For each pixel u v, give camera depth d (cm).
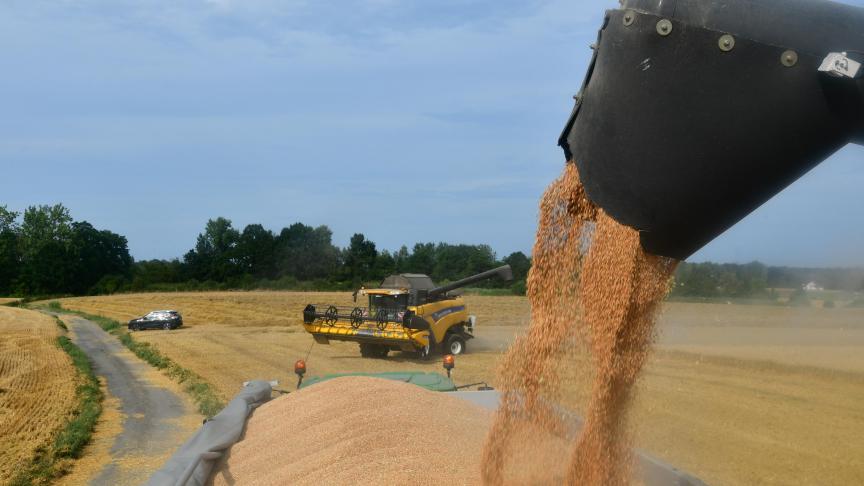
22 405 1460
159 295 8338
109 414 1394
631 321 306
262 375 1825
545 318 351
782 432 939
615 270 300
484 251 8281
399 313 2105
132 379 1909
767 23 237
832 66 225
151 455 1066
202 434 441
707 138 244
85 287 11244
